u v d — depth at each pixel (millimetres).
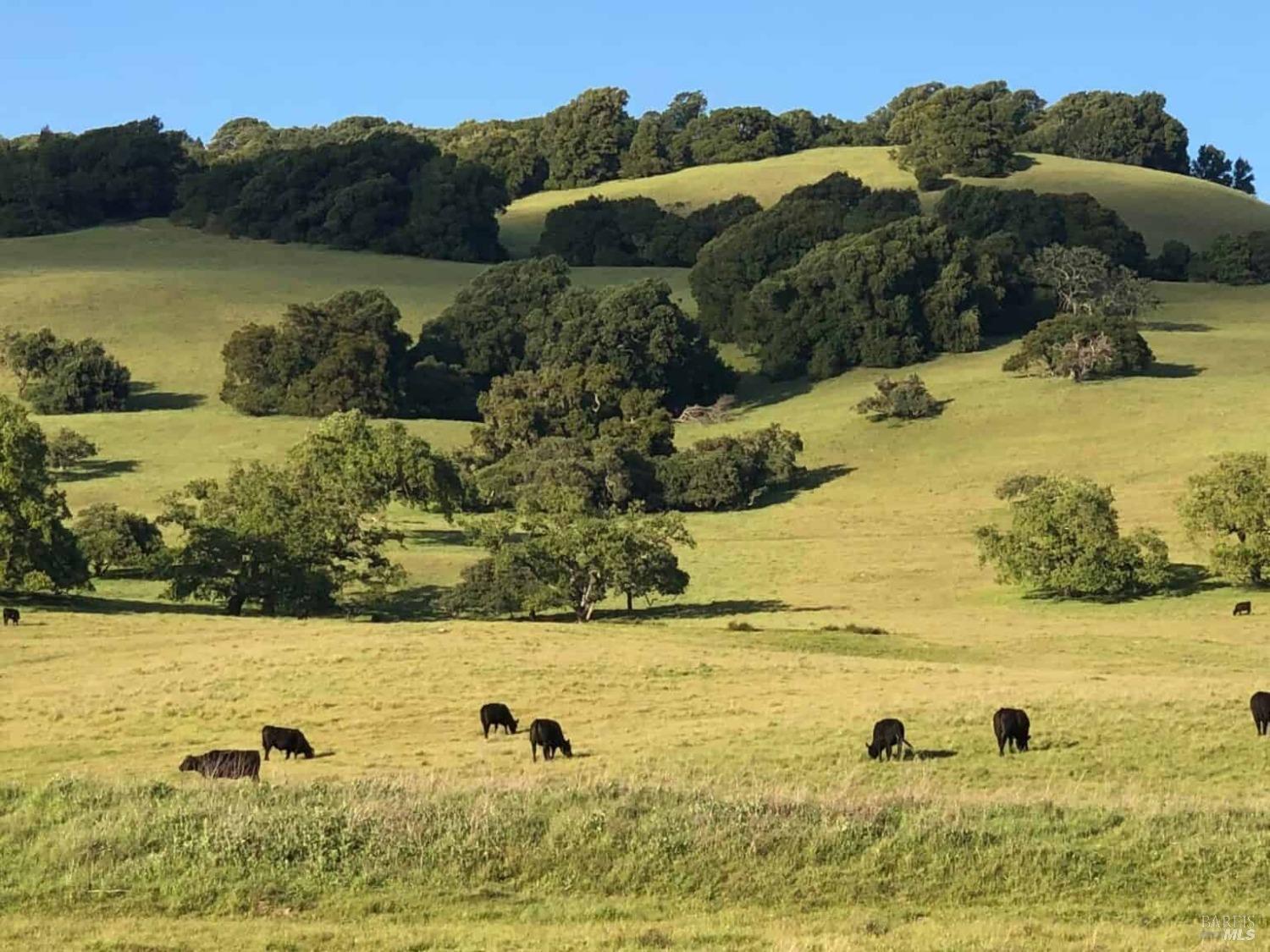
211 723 39906
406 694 43438
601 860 20297
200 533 75562
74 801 22781
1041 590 81688
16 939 17375
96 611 73062
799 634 62875
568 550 75750
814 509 116438
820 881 19875
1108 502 79875
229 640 55875
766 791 23844
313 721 40031
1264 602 75312
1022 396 144500
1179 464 118250
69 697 43562
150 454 130625
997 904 19453
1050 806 23188
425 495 104938
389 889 19562
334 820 21141
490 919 18547
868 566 92000
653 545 76938
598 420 143875
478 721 39875
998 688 42844
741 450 122750
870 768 32469
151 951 16781
